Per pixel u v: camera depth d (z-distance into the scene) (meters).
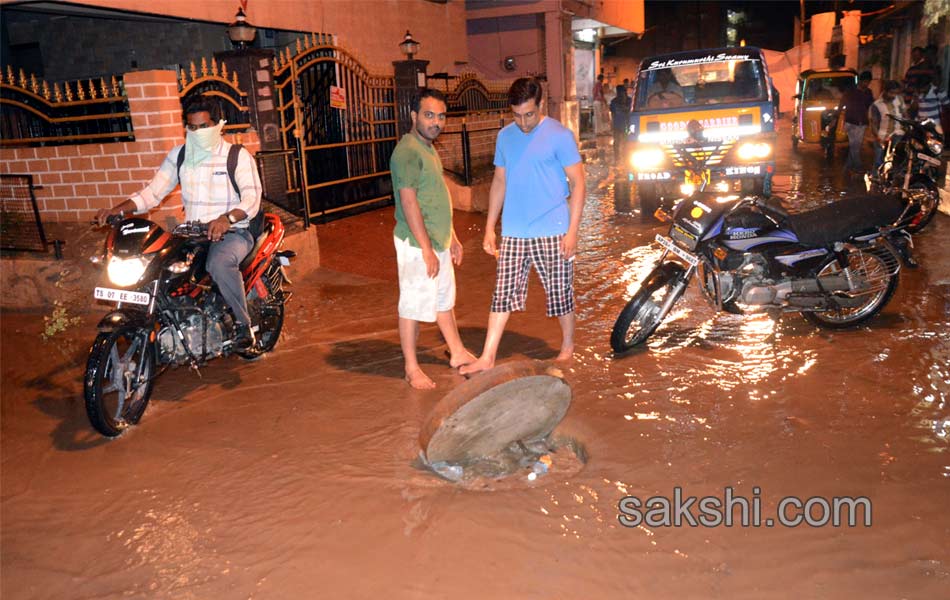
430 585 2.86
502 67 19.64
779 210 5.30
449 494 3.50
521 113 4.59
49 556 3.17
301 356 5.52
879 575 2.83
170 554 3.14
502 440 3.78
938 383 4.47
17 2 9.14
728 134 9.55
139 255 4.29
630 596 2.77
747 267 5.34
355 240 9.10
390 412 4.44
